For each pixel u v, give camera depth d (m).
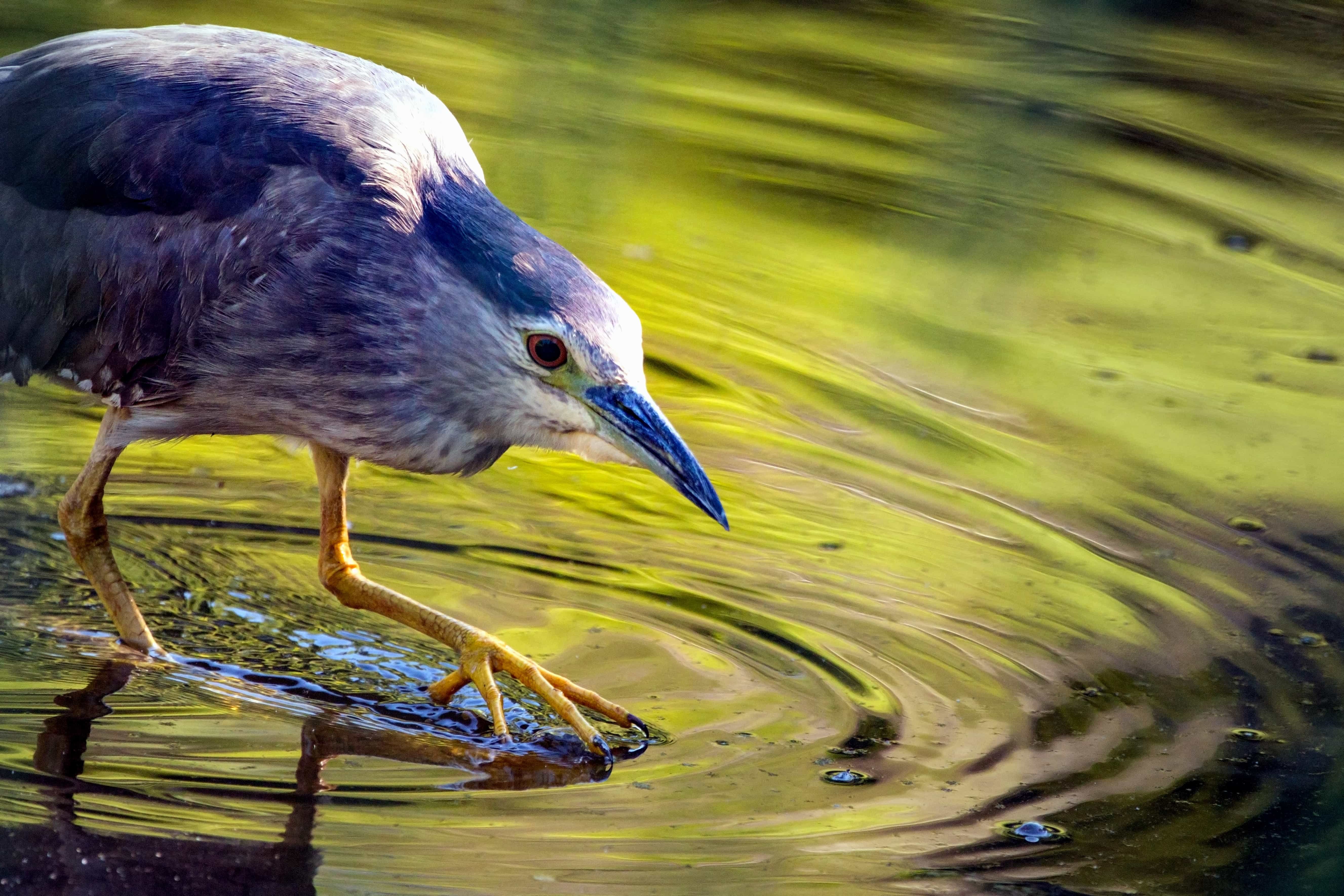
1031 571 9.85
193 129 7.83
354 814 6.92
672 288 12.84
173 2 15.66
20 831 6.52
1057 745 8.00
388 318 7.70
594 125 13.25
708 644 8.85
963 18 14.33
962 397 11.91
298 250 7.69
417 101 8.17
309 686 8.23
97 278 7.98
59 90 8.07
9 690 7.82
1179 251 13.95
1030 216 10.48
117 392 8.17
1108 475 11.04
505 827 6.88
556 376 7.70
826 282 13.11
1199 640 9.18
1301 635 9.30
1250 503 10.79
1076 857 6.88
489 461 8.19
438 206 7.86
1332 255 13.97
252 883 6.28
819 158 14.77
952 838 6.99
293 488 10.36
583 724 7.75
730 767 7.61
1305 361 12.63
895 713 8.25
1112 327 12.92
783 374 11.95
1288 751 8.02
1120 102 15.30
